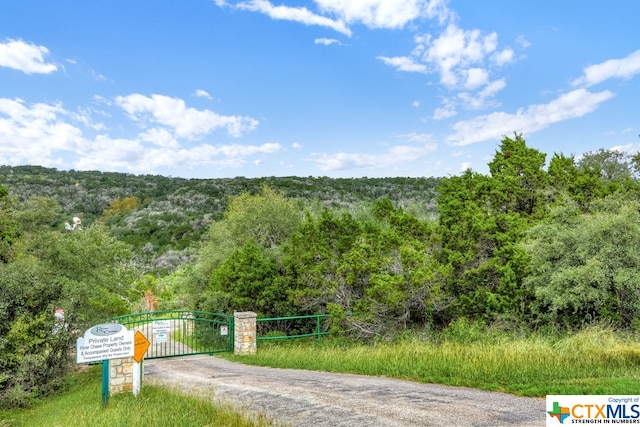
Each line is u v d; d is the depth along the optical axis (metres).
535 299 13.45
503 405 7.07
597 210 15.27
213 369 12.65
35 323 11.44
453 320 14.57
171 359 15.42
